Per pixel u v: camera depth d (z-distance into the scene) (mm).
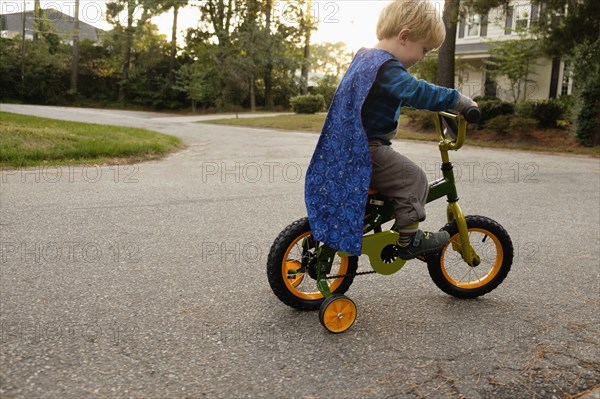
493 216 5375
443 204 5926
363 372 2295
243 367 2314
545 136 14047
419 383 2215
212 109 37656
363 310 2990
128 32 40500
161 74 40750
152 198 5781
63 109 30328
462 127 2715
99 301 2986
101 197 5727
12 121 12195
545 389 2184
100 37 42188
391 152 2639
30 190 5930
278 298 2904
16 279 3264
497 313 2982
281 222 4906
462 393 2143
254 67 37375
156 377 2205
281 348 2504
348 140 2523
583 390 2184
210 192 6238
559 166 9648
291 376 2250
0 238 4109
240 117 27797
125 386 2127
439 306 3064
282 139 14484
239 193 6227
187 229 4570
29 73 39594
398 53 2621
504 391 2166
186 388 2129
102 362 2309
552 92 23266
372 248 2818
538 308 3062
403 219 2703
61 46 43156
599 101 12805
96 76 42281
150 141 10758
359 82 2502
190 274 3475
